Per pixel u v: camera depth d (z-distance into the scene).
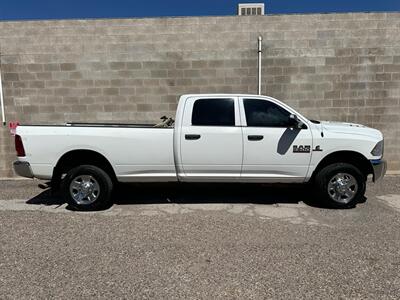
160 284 3.51
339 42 8.63
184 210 5.91
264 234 4.80
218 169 5.88
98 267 3.88
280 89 8.83
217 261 4.00
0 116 9.04
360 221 5.30
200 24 8.72
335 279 3.57
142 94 8.98
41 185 7.72
